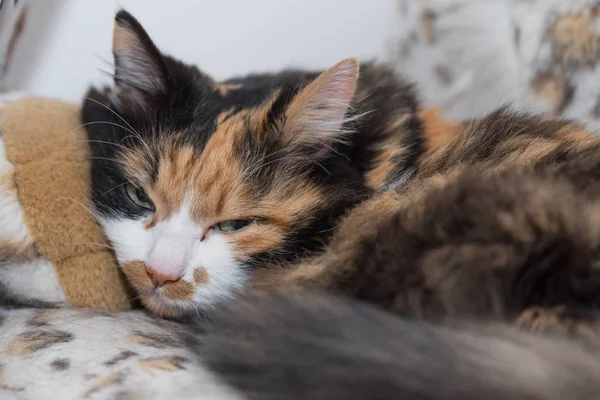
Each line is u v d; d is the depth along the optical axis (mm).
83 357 309
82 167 370
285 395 266
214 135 350
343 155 354
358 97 365
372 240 311
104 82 438
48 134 367
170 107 358
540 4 502
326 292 305
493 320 273
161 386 292
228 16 497
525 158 340
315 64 518
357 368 259
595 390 248
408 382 253
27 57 460
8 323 338
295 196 349
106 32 476
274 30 509
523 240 281
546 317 273
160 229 347
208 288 344
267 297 307
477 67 513
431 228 297
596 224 279
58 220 359
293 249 349
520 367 253
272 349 276
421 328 270
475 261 281
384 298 294
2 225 351
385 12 521
